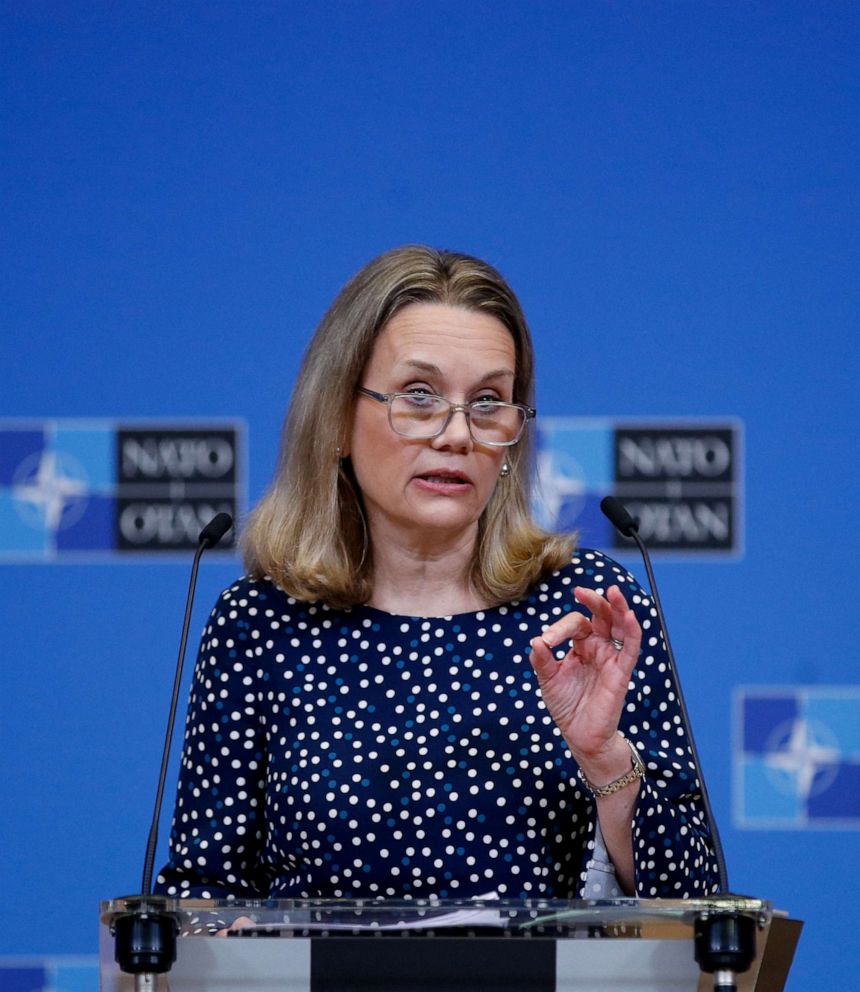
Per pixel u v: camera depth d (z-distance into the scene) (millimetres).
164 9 12508
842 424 12109
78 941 11875
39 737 12000
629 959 5461
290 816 7199
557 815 7172
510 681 7355
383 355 7402
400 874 7055
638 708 7371
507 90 12469
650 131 12398
